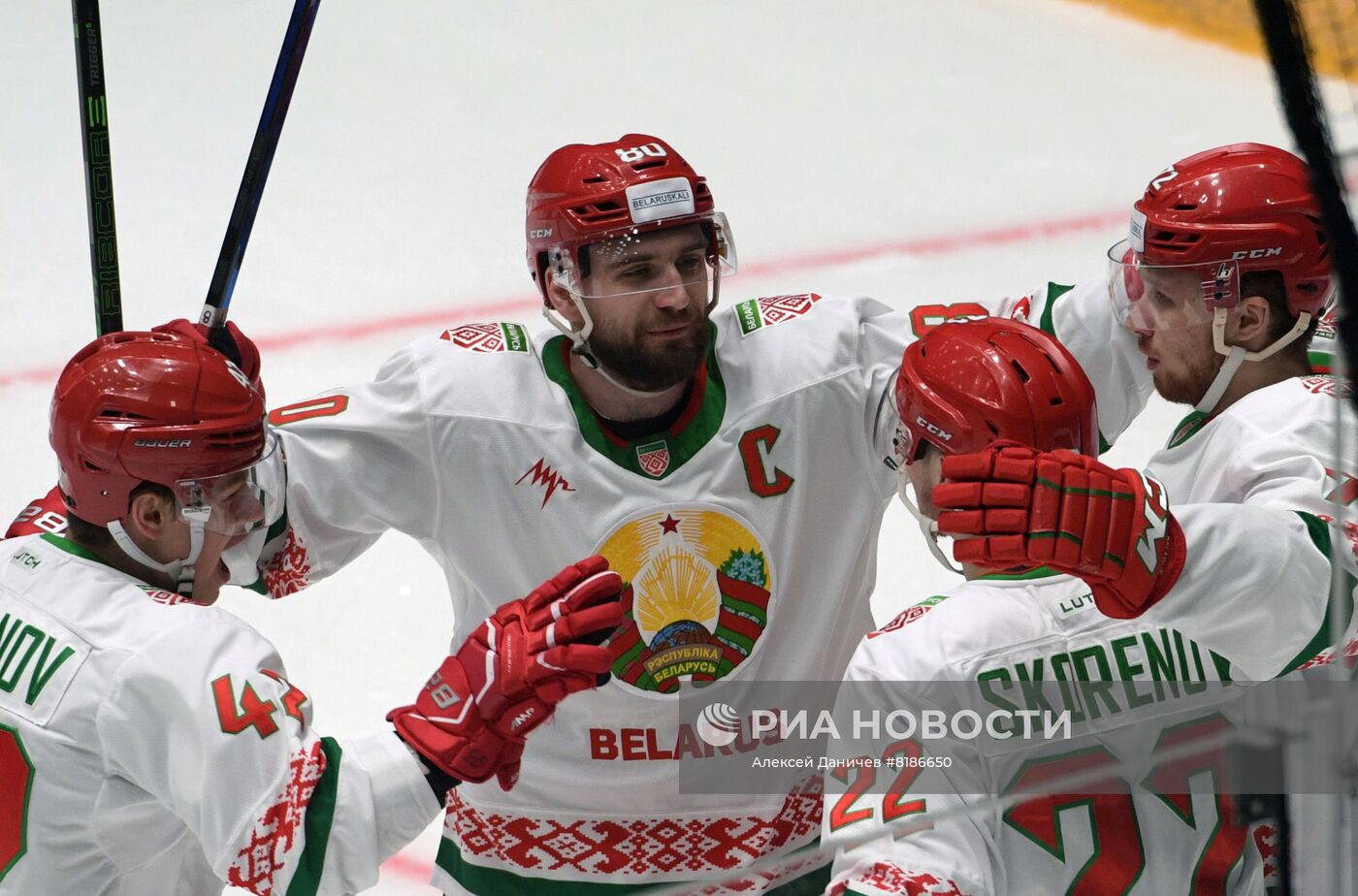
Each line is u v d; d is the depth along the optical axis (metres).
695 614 8.13
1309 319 7.86
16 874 6.66
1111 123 22.83
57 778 6.53
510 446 8.03
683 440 8.08
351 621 12.97
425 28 26.39
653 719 8.19
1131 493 5.89
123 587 6.86
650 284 7.60
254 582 8.29
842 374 8.29
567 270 7.64
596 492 8.04
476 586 8.38
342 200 20.91
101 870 6.72
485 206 20.86
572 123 23.31
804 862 8.65
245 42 25.67
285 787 6.26
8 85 23.98
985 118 23.05
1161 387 8.39
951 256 19.23
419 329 17.78
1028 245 19.36
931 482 6.68
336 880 6.27
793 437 8.18
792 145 22.42
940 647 6.27
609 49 25.73
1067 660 6.26
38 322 17.70
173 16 26.56
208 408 6.81
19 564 7.05
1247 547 6.22
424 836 11.11
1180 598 6.14
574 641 6.36
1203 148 21.92
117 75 24.44
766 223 20.27
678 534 8.07
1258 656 6.36
